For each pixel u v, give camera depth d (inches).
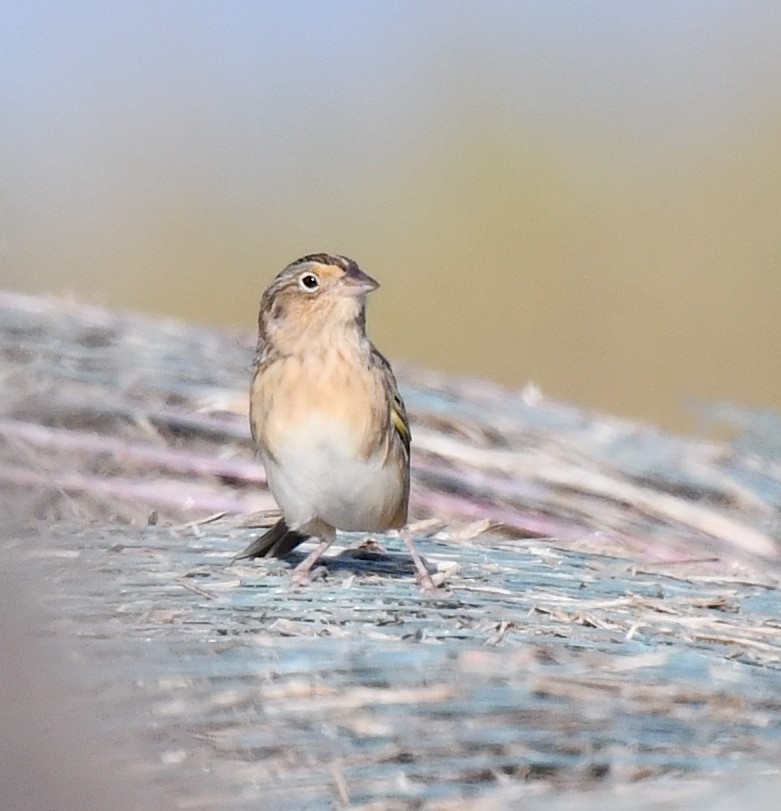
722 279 855.7
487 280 855.7
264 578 449.7
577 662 389.7
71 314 617.9
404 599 434.3
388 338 850.8
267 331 463.8
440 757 348.8
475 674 379.6
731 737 360.5
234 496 527.8
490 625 413.7
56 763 302.7
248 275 848.9
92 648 377.7
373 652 389.1
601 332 848.9
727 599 452.1
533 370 842.8
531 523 533.3
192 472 536.1
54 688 323.0
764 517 551.5
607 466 564.1
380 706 365.1
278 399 458.0
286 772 341.4
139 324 625.0
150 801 319.6
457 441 569.6
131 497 521.0
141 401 561.3
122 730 346.3
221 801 328.5
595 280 855.1
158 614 411.2
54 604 394.0
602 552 504.4
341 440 455.2
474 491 545.0
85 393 559.8
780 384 838.5
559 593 448.5
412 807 333.7
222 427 553.0
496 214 866.1
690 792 335.6
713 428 791.1
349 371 456.1
